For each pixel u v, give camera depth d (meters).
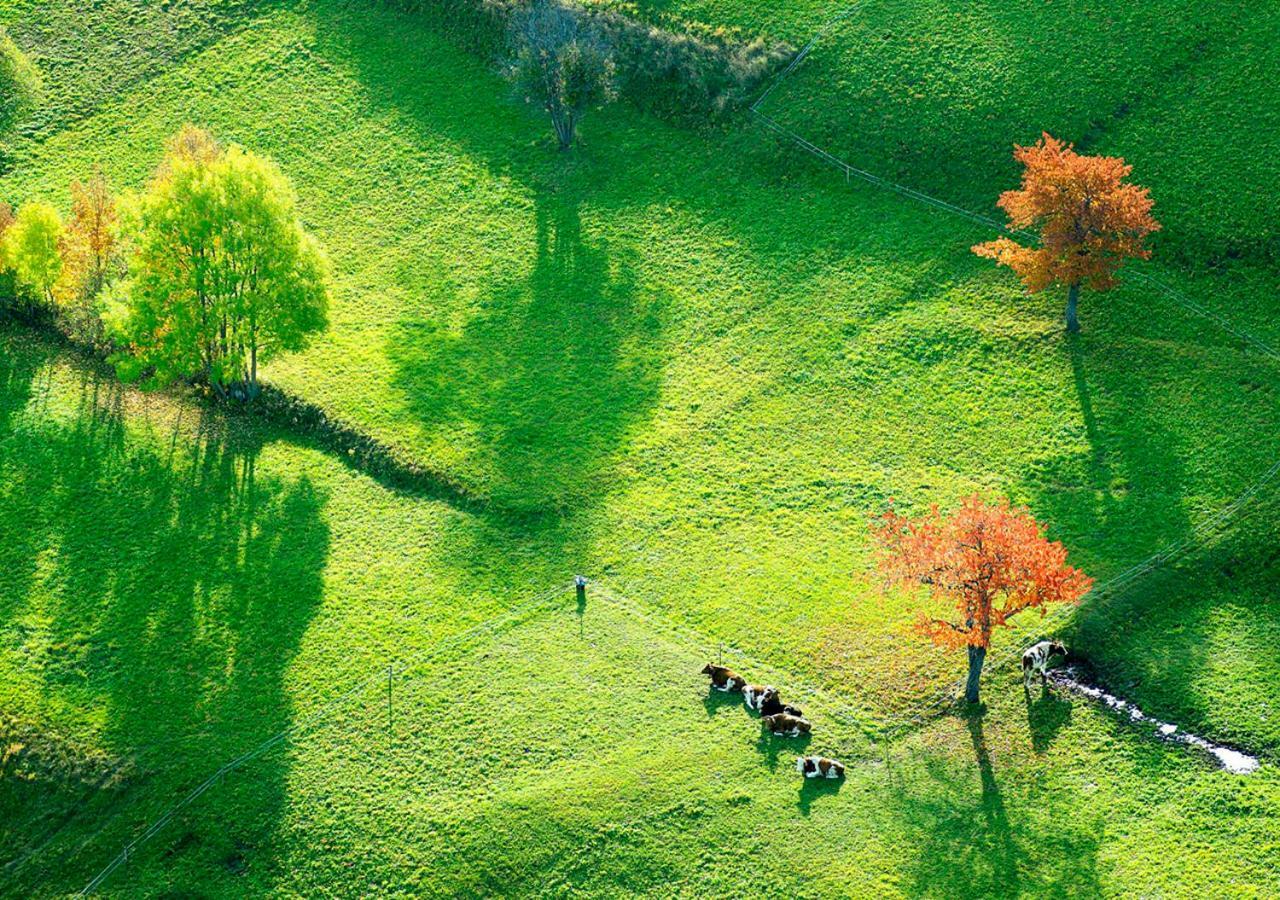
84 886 68.06
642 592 79.31
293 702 74.25
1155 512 80.19
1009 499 82.31
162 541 82.94
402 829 68.31
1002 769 69.06
